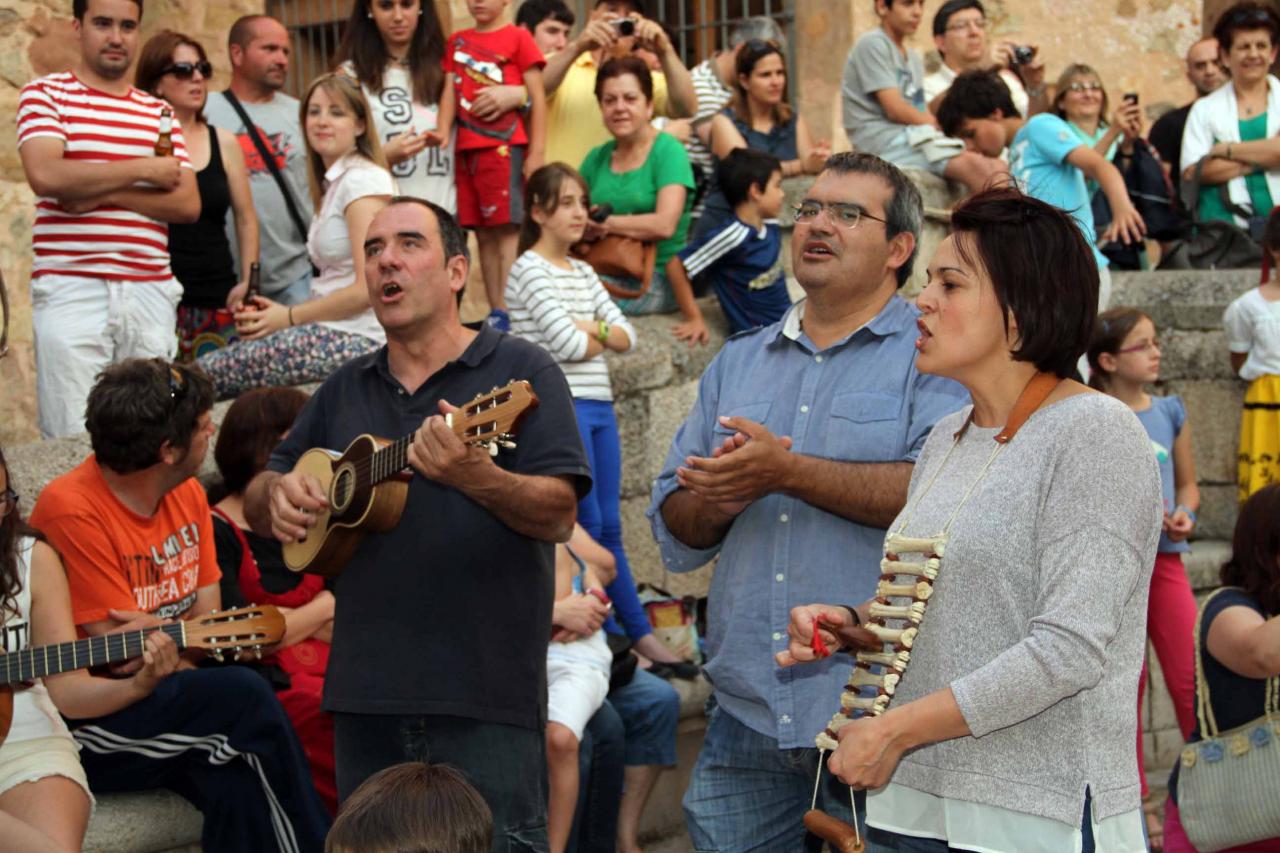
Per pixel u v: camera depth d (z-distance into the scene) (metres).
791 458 4.07
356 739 4.35
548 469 4.30
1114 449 3.17
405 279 4.41
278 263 7.70
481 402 3.92
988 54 10.73
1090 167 8.70
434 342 4.52
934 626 3.33
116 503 4.79
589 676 5.73
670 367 7.67
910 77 9.15
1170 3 12.95
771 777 4.40
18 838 3.92
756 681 4.29
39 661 4.32
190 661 4.98
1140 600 3.27
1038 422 3.30
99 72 6.58
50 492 4.74
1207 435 8.92
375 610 4.30
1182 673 7.13
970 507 3.31
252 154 7.67
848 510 4.12
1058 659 3.06
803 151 9.04
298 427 4.74
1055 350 3.30
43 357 6.51
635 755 6.22
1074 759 3.20
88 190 6.39
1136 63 12.89
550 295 6.57
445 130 7.70
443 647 4.25
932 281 3.43
